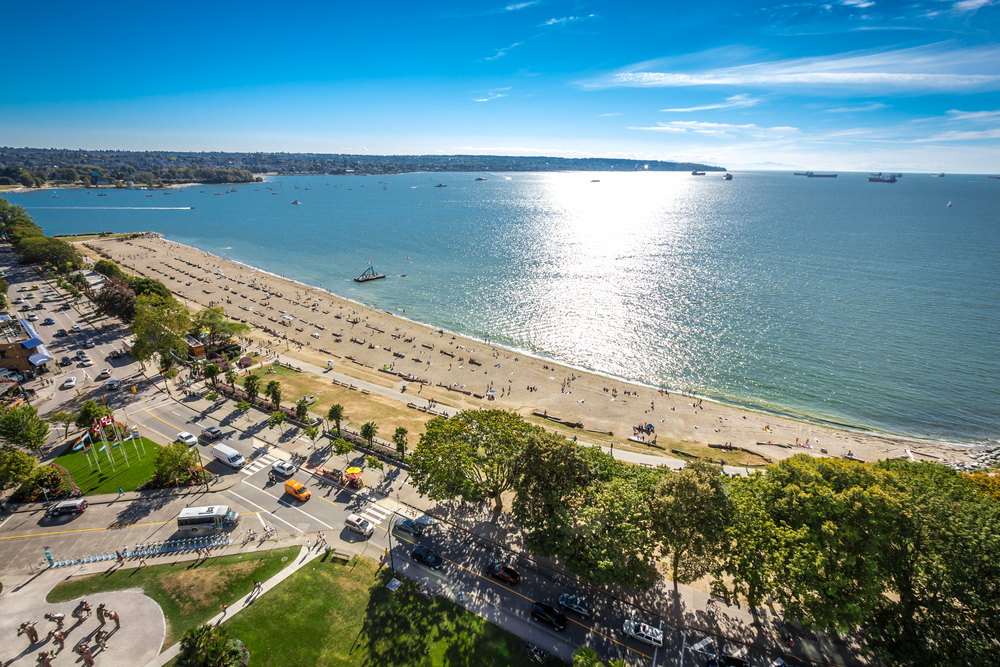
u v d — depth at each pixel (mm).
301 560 52188
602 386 114875
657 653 43156
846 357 128375
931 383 115562
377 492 64625
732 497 47375
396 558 53000
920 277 194375
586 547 46500
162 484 63594
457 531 57844
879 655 41375
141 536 55125
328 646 42656
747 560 43656
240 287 184500
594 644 43844
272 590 48281
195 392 92438
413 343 136750
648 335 144500
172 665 40594
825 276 198500
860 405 107688
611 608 47875
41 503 59844
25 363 95250
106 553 52531
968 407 106562
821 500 45312
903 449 92625
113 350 111438
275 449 74125
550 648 43250
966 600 38281
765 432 97125
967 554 39094
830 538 42250
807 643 44656
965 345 133500
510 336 146750
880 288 181125
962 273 199500
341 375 111875
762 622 46844
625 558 46281
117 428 69562
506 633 44531
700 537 45156
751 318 154250
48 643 42156
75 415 77438
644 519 48000
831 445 93312
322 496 63281
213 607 46312
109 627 43969
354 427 84438
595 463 59906
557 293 184625
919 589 41562
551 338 144500
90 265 192750
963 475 61594
